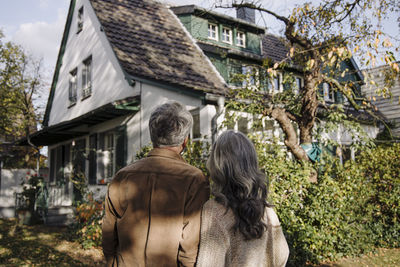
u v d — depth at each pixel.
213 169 1.73
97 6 10.96
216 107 7.36
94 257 6.55
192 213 1.69
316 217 5.45
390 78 6.04
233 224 1.55
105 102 10.82
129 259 1.70
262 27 12.26
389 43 4.55
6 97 16.56
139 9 12.15
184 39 11.34
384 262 5.76
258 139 5.69
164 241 1.67
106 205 1.82
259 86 6.62
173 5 13.59
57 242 7.96
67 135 12.15
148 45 10.02
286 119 6.12
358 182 6.22
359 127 6.01
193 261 1.64
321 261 5.68
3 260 6.36
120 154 9.56
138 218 1.71
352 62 13.21
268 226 1.63
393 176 7.36
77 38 13.16
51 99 15.35
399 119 14.43
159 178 1.75
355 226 6.39
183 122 1.91
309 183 5.50
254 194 1.63
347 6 6.01
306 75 6.29
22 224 10.80
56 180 14.02
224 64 10.20
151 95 8.70
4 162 17.44
